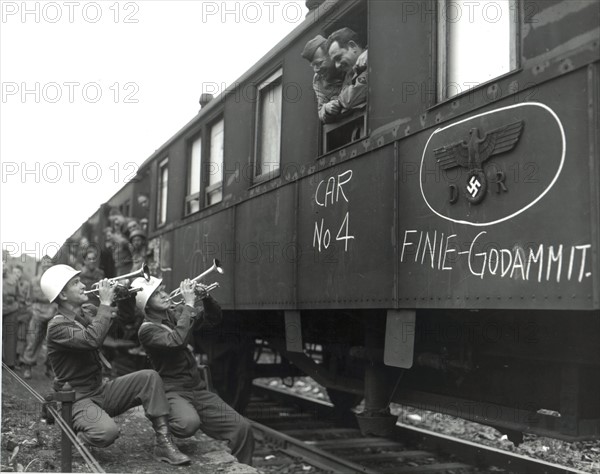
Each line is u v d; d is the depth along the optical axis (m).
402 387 4.89
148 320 4.91
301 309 5.28
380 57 4.39
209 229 7.16
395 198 4.13
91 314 4.89
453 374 4.73
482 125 3.48
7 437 4.91
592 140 2.88
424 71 3.97
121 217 11.77
